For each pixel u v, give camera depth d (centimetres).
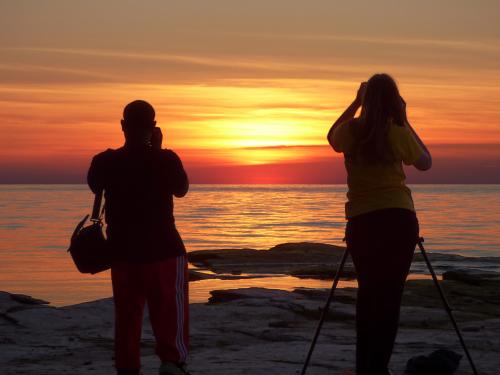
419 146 638
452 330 1113
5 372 787
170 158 657
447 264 3469
